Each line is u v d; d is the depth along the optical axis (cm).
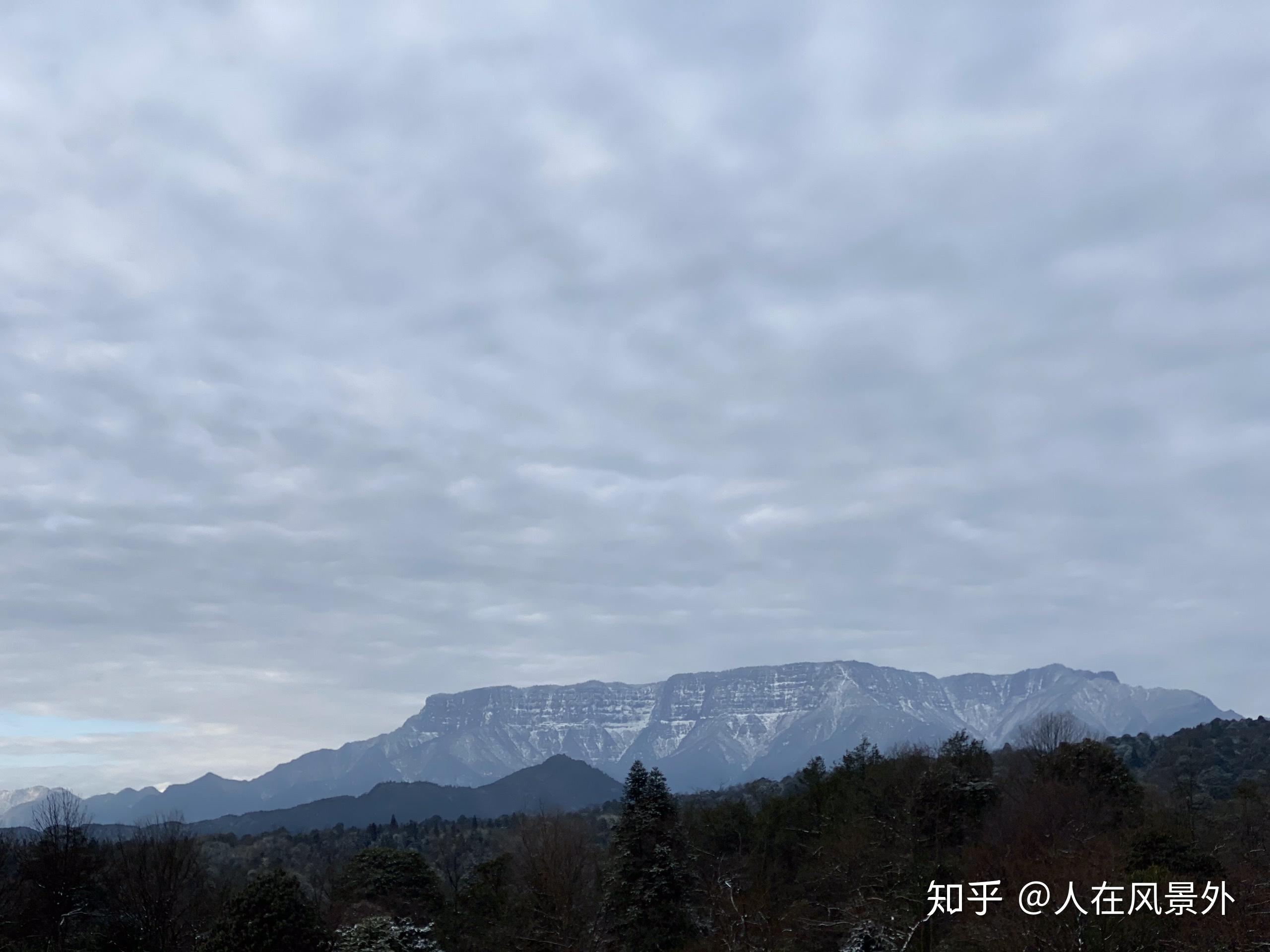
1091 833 7062
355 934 6259
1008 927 5053
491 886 8131
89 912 7000
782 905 7212
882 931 5897
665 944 6906
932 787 7856
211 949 5281
